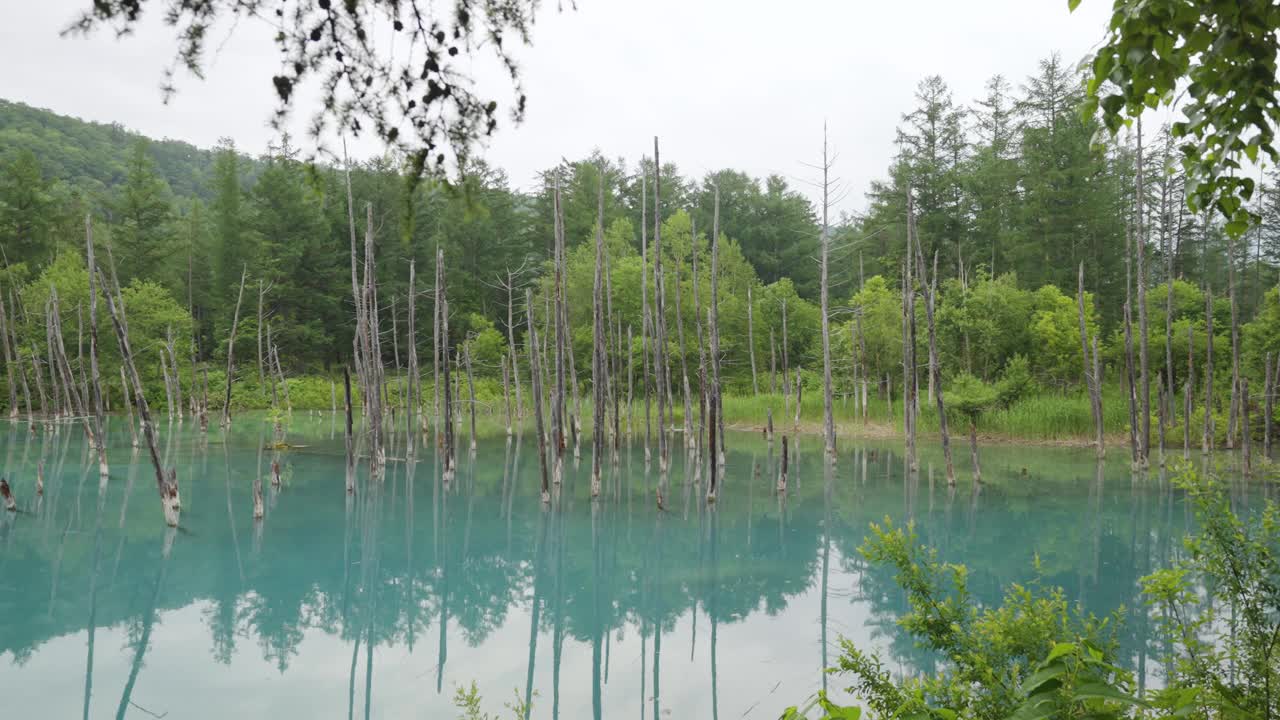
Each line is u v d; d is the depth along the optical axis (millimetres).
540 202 61531
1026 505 17875
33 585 12109
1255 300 45406
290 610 11250
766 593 11953
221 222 53625
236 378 48312
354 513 17766
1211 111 2551
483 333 51969
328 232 55750
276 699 8117
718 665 9031
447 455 22109
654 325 42000
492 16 2381
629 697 8133
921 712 2865
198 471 23375
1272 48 2273
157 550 14281
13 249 47281
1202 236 45000
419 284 56531
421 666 9141
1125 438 28938
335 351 59969
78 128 91125
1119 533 14977
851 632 10039
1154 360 34000
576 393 30234
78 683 8500
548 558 14109
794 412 38469
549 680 8695
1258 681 3338
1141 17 2416
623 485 21938
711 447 18484
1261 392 26188
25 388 36969
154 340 40781
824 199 26625
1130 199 42938
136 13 1919
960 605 3881
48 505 17922
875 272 55406
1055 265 44312
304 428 36969
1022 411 31062
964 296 36312
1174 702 2344
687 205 70938
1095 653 2639
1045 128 44719
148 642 9875
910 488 20547
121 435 32844
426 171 2398
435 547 14820
